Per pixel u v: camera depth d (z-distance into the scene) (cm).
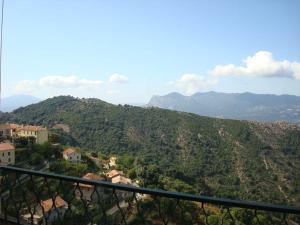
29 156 4056
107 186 374
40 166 4038
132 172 4684
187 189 4669
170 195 331
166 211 359
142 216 366
